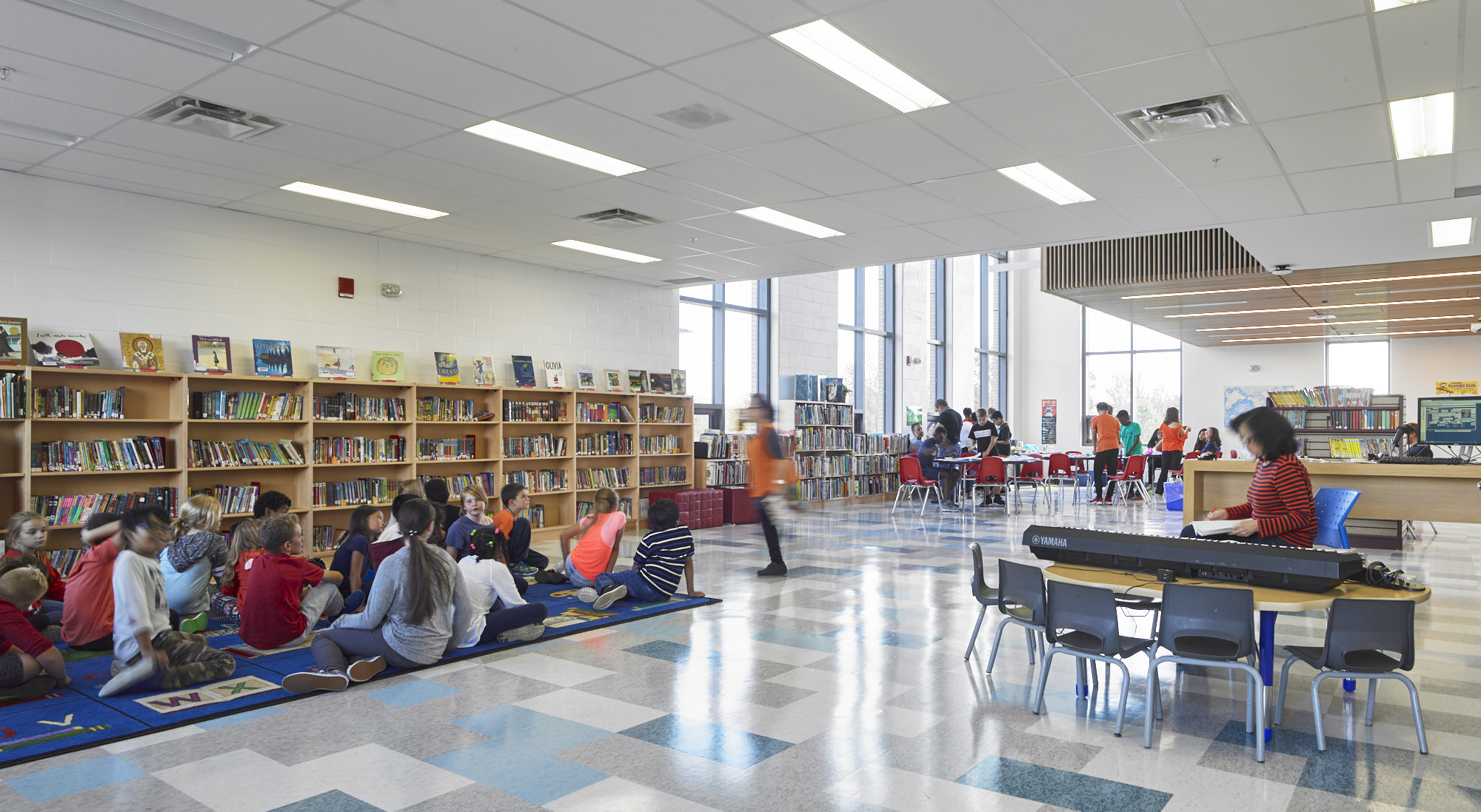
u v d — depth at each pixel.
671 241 8.29
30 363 6.02
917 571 7.29
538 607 4.91
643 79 4.47
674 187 6.46
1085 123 5.09
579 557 6.30
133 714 3.56
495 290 9.14
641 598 5.93
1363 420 12.45
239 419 6.99
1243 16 3.78
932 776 2.99
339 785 2.91
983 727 3.48
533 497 9.48
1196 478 7.68
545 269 9.63
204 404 6.80
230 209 7.14
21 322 5.98
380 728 3.46
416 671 4.27
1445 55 4.14
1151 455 15.69
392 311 8.26
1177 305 12.96
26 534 4.54
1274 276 10.27
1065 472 13.49
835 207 7.01
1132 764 3.09
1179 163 5.84
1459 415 7.61
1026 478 12.96
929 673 4.26
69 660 4.41
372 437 8.09
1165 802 2.77
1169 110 4.92
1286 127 5.15
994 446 13.41
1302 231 7.84
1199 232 10.30
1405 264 9.46
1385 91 4.59
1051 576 3.69
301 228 7.62
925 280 17.39
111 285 6.50
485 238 8.23
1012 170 6.03
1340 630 3.12
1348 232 7.89
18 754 3.12
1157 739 3.35
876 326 16.08
